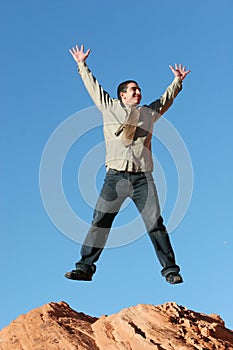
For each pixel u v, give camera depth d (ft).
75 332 40.78
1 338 41.96
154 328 39.83
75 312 45.83
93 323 43.39
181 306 44.42
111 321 41.98
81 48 26.63
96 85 25.77
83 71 26.04
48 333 40.37
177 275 23.93
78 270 24.29
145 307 42.47
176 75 26.86
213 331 40.91
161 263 24.34
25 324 42.78
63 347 38.40
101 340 39.73
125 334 39.68
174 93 26.50
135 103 25.70
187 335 39.32
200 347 37.78
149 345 37.55
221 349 38.68
